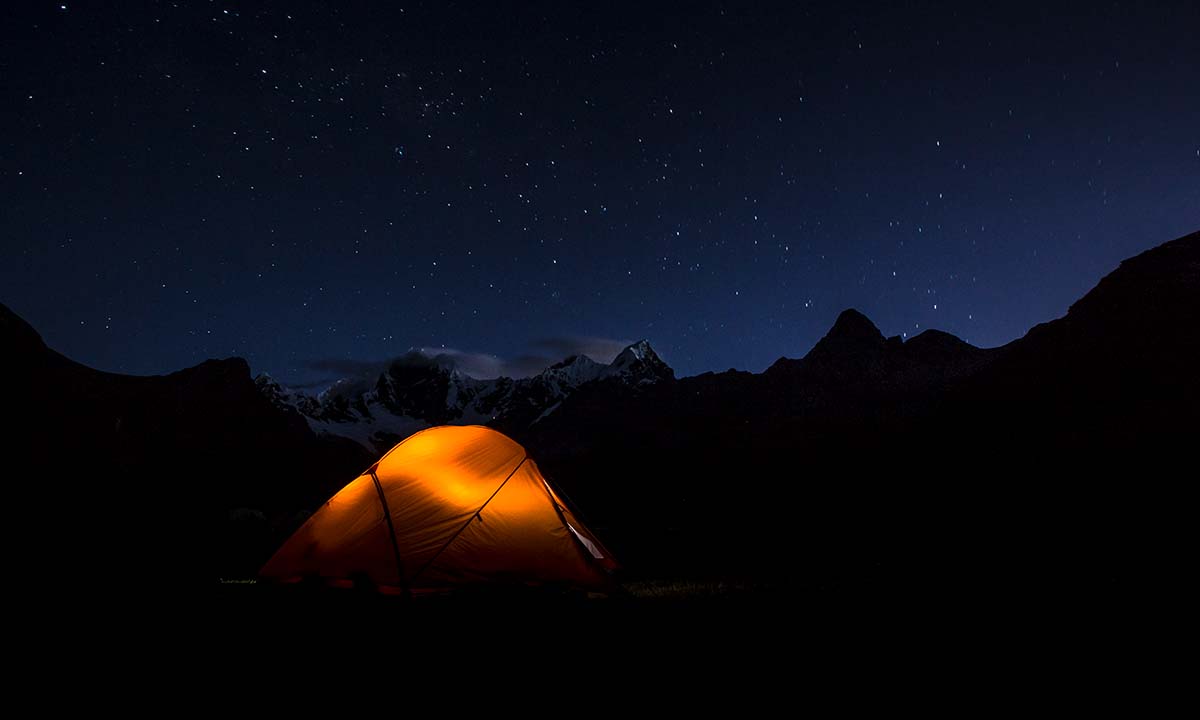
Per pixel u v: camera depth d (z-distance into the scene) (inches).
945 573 467.8
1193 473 997.2
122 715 191.9
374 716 192.7
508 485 414.3
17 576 374.9
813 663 236.5
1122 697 197.0
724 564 617.9
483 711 196.5
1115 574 424.2
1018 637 264.7
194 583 417.4
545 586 377.1
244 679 225.0
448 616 315.6
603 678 225.3
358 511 410.3
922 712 189.6
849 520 1072.2
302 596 357.1
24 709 193.9
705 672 229.3
